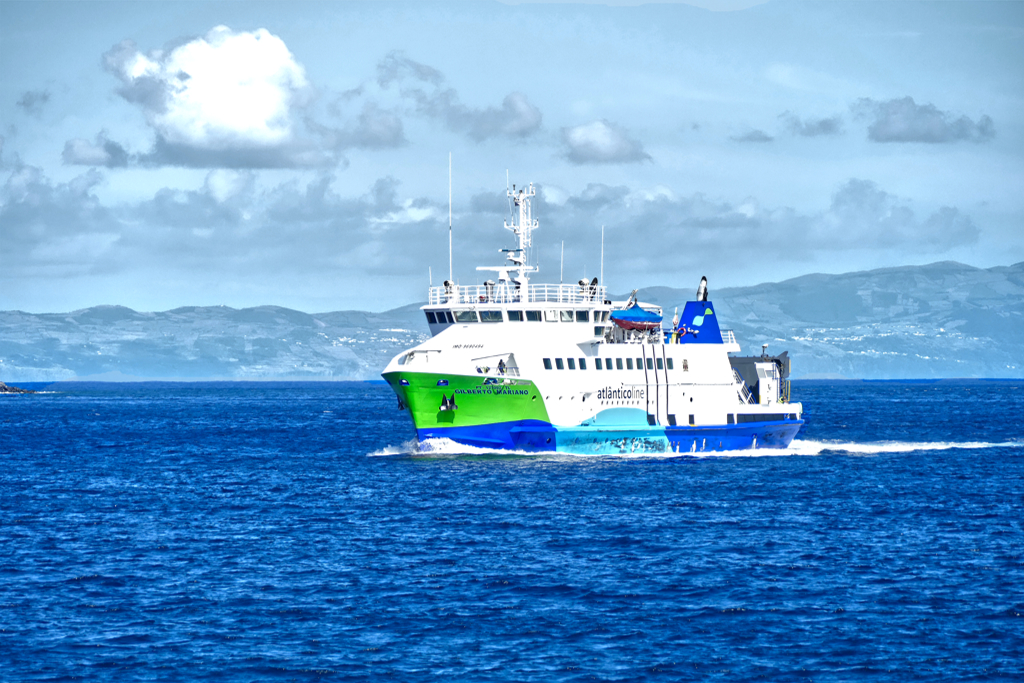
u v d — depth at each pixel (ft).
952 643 338.34
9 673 313.53
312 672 315.17
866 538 485.97
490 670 316.60
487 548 464.24
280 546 474.49
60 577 418.51
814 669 317.63
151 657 326.65
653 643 338.75
